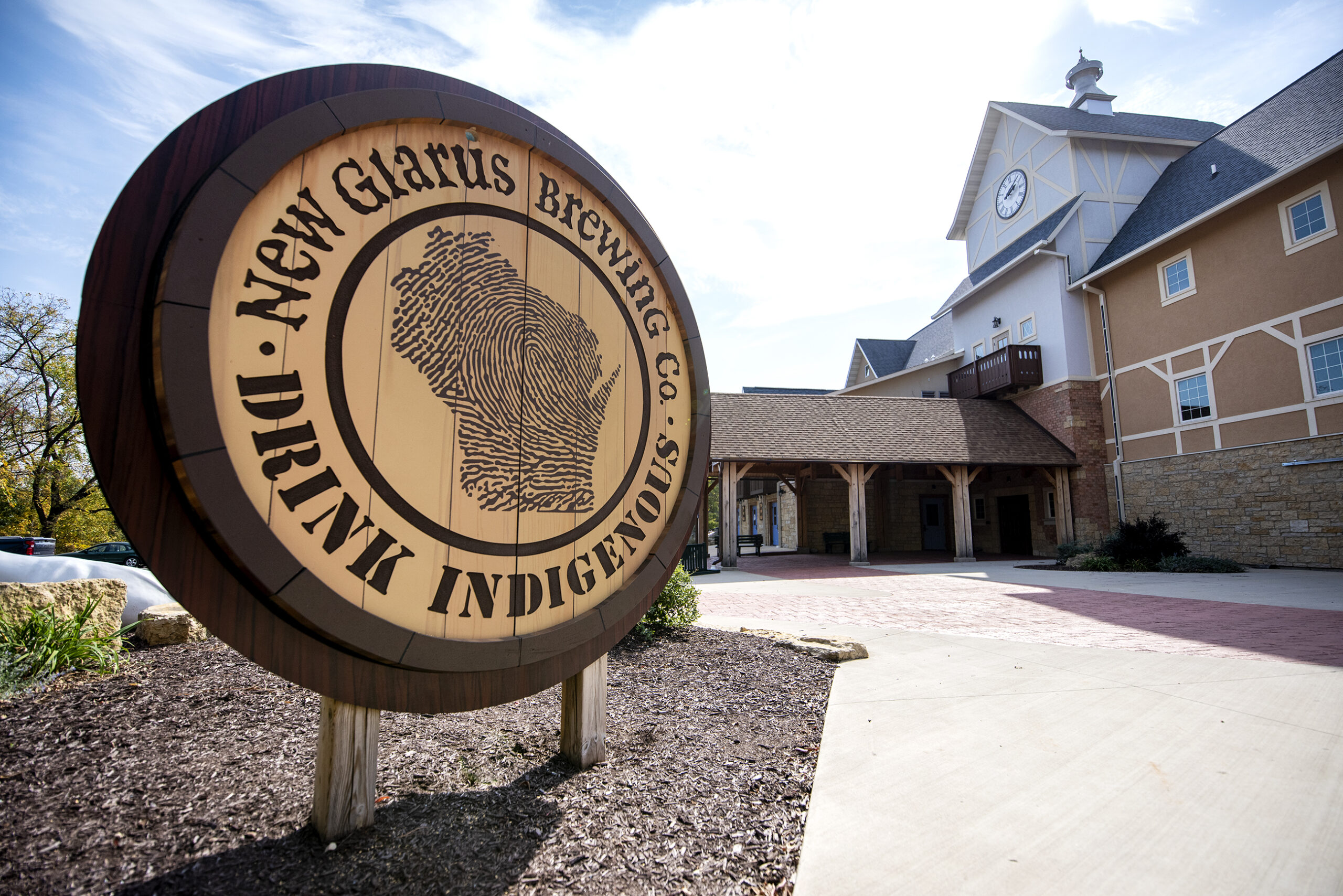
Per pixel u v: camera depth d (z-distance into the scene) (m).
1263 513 13.15
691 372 2.97
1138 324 16.17
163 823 1.97
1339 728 3.23
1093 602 8.37
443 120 2.12
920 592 10.09
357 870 1.79
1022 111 21.20
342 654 1.76
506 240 2.31
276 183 1.73
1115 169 19.02
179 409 1.44
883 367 28.47
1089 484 16.98
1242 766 2.78
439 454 2.02
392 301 1.95
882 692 3.95
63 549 22.34
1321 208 12.19
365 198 1.92
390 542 1.87
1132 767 2.79
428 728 3.03
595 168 2.64
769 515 31.28
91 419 1.39
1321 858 2.05
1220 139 16.77
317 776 1.96
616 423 2.63
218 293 1.58
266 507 1.62
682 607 5.77
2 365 21.27
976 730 3.27
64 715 2.86
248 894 1.63
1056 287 18.14
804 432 16.94
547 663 2.30
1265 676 4.24
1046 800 2.48
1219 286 14.08
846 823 2.29
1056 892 1.88
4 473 20.52
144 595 4.79
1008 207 21.75
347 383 1.82
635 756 2.81
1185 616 6.95
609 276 2.69
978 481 22.20
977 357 22.16
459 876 1.81
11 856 1.75
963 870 2.00
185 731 2.77
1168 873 1.98
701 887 1.85
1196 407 14.66
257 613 1.61
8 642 3.35
